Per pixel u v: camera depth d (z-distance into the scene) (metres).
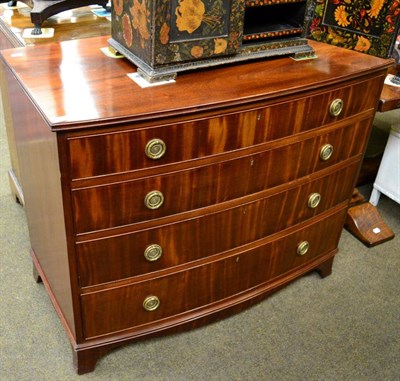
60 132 0.99
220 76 1.25
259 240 1.46
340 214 1.67
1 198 2.12
